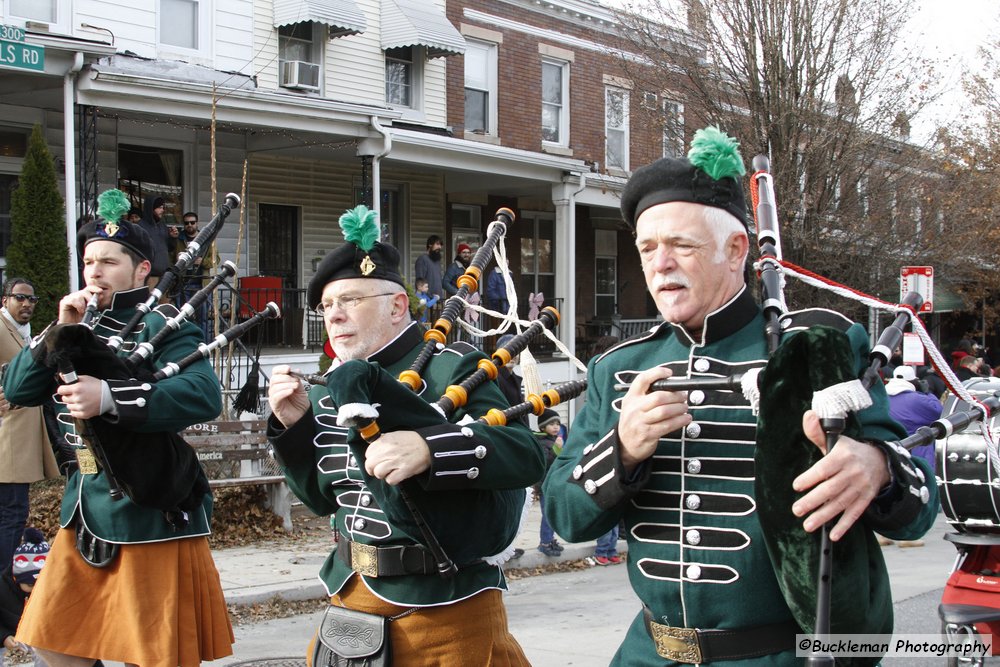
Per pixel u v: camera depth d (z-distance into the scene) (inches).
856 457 80.8
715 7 585.3
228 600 266.5
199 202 535.2
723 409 95.7
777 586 92.7
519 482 114.7
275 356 500.4
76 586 158.7
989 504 178.7
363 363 106.4
